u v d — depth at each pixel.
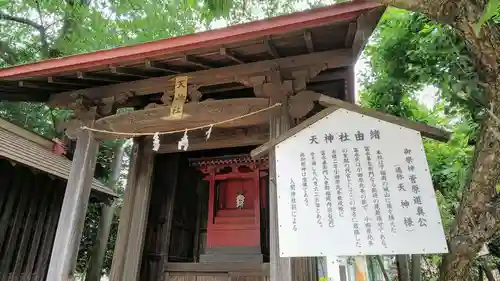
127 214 5.53
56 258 4.30
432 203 2.78
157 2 8.05
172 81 4.72
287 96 4.13
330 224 2.89
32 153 7.46
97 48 9.46
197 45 3.91
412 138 3.07
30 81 4.84
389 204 2.85
